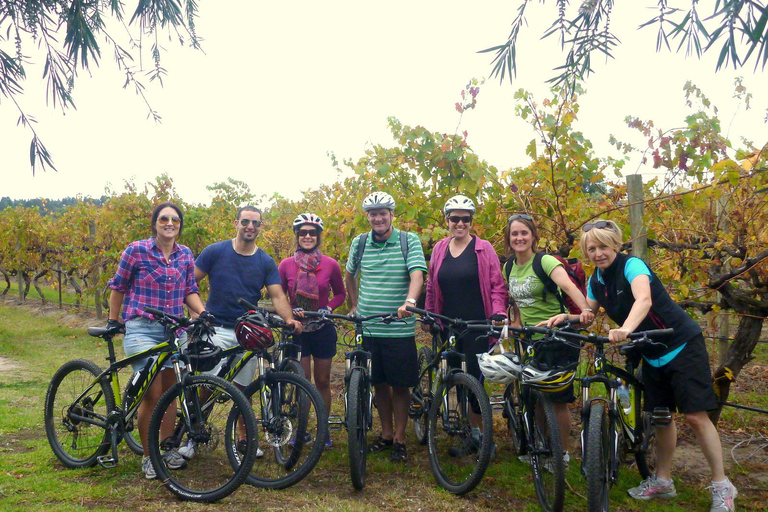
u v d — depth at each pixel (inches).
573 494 141.6
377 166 239.0
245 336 138.0
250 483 143.4
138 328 146.4
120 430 149.6
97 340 408.2
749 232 163.2
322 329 175.9
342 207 287.4
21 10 100.2
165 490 137.6
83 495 133.2
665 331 116.4
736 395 239.3
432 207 230.7
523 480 149.2
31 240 700.0
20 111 94.3
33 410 214.2
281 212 505.7
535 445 132.7
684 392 126.4
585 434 124.5
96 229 533.0
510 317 166.6
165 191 457.4
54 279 796.0
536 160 207.5
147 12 110.0
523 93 196.2
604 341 117.7
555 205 204.2
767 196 156.9
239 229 162.9
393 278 166.1
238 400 133.6
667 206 190.1
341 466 160.6
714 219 178.1
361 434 145.6
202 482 141.9
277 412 141.6
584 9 81.2
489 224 214.2
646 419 141.7
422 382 181.8
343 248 265.4
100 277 479.8
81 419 155.7
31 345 386.9
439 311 169.2
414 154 228.8
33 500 130.0
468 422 148.6
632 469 157.8
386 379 164.7
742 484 148.6
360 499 137.8
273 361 152.9
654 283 129.3
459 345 163.0
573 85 84.9
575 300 140.2
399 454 163.3
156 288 148.3
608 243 132.0
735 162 141.8
